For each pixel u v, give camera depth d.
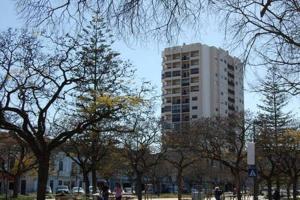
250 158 30.58
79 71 30.17
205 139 51.44
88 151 44.12
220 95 113.19
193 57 119.81
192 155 60.75
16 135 32.66
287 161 51.72
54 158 60.31
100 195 38.50
